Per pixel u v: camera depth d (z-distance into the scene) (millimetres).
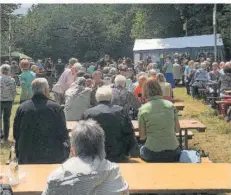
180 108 10891
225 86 14492
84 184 3256
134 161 5969
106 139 5730
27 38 50469
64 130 5656
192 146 9719
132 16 54719
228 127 11695
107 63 23641
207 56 29406
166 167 4809
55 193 3270
